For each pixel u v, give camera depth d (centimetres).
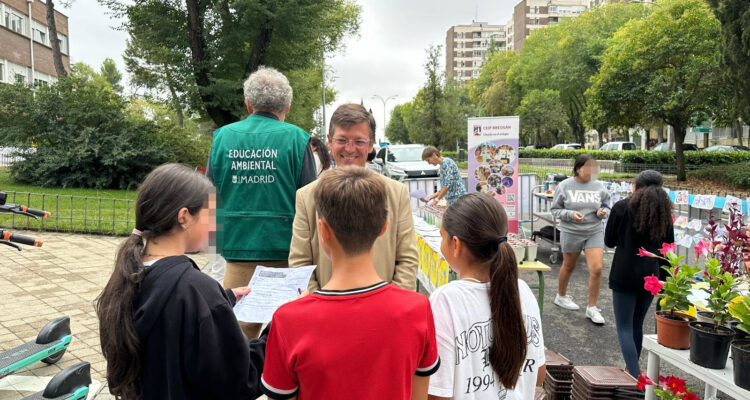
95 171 1578
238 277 293
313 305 145
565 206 546
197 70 1895
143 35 1903
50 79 3559
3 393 346
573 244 548
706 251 297
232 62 1978
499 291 186
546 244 961
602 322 528
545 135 5434
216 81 1869
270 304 196
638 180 394
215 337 147
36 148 1602
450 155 4209
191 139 1934
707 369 242
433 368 157
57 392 277
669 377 256
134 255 148
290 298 200
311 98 3139
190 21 1897
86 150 1559
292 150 285
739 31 1645
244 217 285
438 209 617
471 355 187
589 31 4669
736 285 261
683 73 1983
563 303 584
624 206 389
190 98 1961
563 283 580
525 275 736
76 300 546
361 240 148
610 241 400
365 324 142
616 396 306
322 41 2236
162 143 1716
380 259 227
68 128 1612
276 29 1948
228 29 1903
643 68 2064
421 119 3994
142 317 142
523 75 5444
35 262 707
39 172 1537
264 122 293
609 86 2173
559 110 4894
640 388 295
